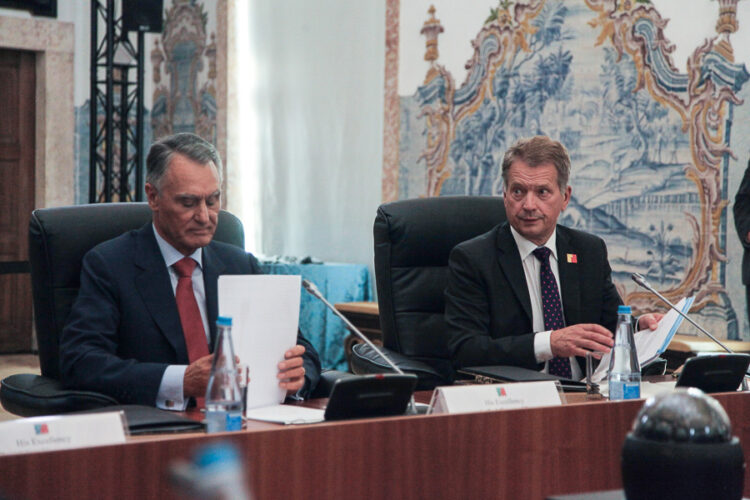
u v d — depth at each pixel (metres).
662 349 2.44
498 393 1.86
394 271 3.13
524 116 5.29
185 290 2.44
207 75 7.77
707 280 4.43
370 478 1.54
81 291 2.40
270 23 7.34
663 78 4.61
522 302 2.76
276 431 1.45
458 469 1.63
